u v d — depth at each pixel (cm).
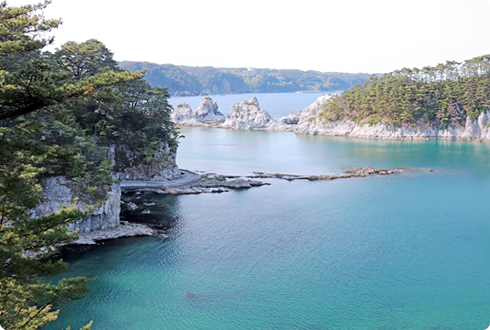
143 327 4953
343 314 5309
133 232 7862
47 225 2434
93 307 5347
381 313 5347
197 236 7912
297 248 7412
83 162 7825
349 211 9775
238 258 6931
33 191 2522
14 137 2317
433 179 13325
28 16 2458
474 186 12312
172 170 12625
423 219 9162
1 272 2269
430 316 5294
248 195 11225
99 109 10388
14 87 2081
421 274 6444
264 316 5231
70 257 6750
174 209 9712
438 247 7531
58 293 2491
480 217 9312
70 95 2208
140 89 12494
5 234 2423
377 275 6400
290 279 6216
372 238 7975
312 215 9419
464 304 5591
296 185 12550
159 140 12419
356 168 15200
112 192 8106
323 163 16488
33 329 2481
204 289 5878
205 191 11481
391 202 10581
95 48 10269
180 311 5309
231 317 5200
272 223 8812
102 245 7294
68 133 7756
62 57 9950
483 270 6600
